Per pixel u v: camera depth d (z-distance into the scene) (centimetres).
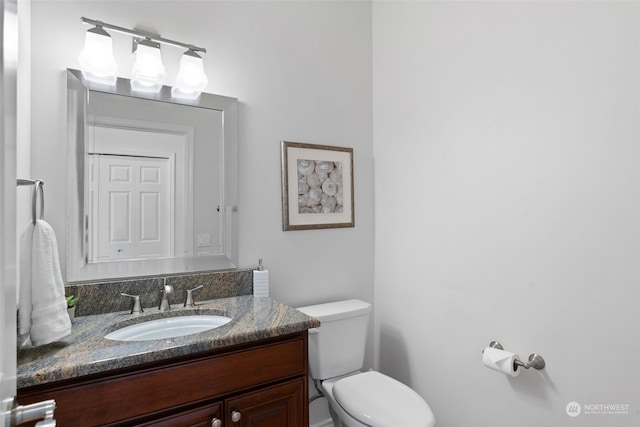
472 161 158
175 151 153
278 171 181
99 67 130
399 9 197
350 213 205
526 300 136
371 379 163
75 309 128
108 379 93
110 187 139
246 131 171
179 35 154
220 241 163
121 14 142
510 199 142
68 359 92
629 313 109
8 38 45
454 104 166
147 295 142
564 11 124
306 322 125
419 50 184
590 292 118
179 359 104
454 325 165
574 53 122
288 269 184
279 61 181
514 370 134
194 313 140
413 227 188
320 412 187
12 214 47
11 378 48
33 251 95
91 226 136
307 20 191
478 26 154
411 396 148
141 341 105
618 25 111
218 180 162
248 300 155
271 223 179
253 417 116
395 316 200
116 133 140
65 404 88
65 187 130
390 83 203
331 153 199
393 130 201
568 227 124
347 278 205
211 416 108
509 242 143
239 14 169
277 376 121
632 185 108
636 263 108
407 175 192
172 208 152
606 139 114
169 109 151
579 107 121
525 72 137
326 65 198
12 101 47
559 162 126
